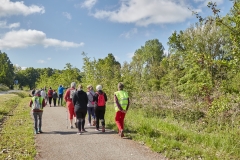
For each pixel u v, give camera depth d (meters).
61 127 10.59
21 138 8.44
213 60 7.20
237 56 6.45
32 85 133.12
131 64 35.78
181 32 26.31
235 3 6.39
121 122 8.55
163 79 29.62
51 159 6.31
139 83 20.86
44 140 8.22
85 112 9.20
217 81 8.44
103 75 19.67
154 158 6.27
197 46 31.97
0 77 80.50
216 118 10.80
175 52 17.67
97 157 6.38
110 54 62.47
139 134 8.59
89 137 8.47
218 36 30.72
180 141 7.94
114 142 7.76
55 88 33.50
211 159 6.11
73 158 6.35
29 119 13.06
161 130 9.34
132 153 6.66
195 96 13.23
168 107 13.59
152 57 72.62
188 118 12.26
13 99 29.23
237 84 7.58
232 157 6.53
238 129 9.13
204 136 8.38
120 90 8.61
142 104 15.16
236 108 10.03
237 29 6.38
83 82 20.98
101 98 9.34
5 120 13.13
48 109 18.48
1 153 6.71
